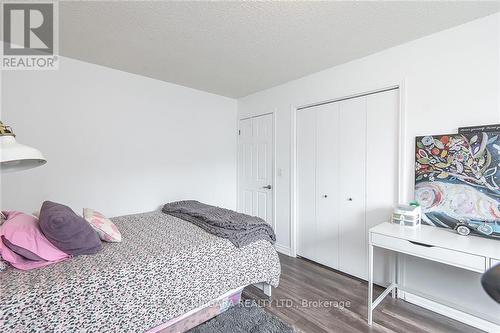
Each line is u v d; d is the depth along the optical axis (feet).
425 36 6.51
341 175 8.54
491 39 5.58
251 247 6.30
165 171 10.21
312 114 9.41
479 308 5.80
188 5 5.18
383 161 7.48
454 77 6.08
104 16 5.57
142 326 4.36
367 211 7.86
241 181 12.64
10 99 6.96
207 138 11.65
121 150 9.02
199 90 11.28
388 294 7.17
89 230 4.89
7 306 3.29
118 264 4.42
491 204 5.54
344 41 6.79
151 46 7.07
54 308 3.59
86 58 7.91
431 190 6.40
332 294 7.20
